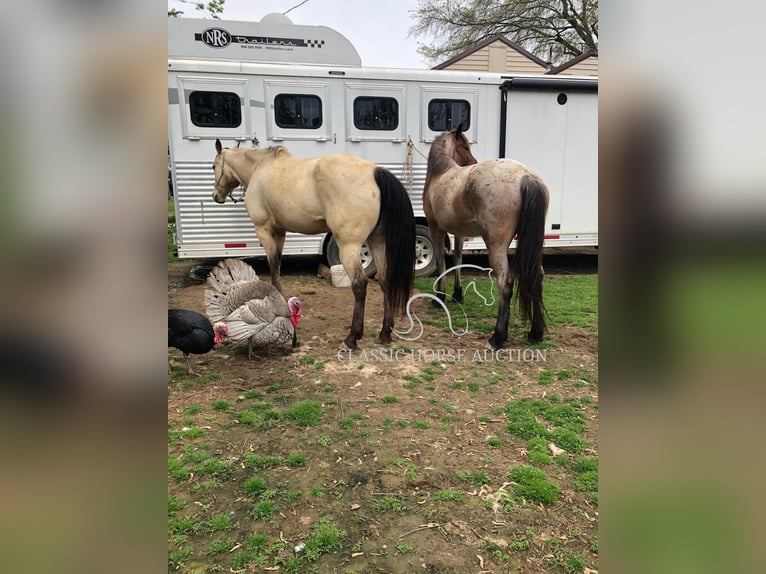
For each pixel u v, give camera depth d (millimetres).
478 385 3432
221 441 2635
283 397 3203
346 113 6016
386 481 2277
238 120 5777
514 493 2186
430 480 2287
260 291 3746
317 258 8258
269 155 4551
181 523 1973
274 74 5734
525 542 1883
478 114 6371
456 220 4301
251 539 1888
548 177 6664
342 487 2230
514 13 16594
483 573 1730
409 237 3859
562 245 6863
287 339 3887
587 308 5465
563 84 6422
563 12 16203
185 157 5738
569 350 4160
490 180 3834
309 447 2580
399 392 3305
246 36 5891
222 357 3928
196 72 5559
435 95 6195
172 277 6922
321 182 3818
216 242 5984
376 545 1867
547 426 2848
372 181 3746
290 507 2092
